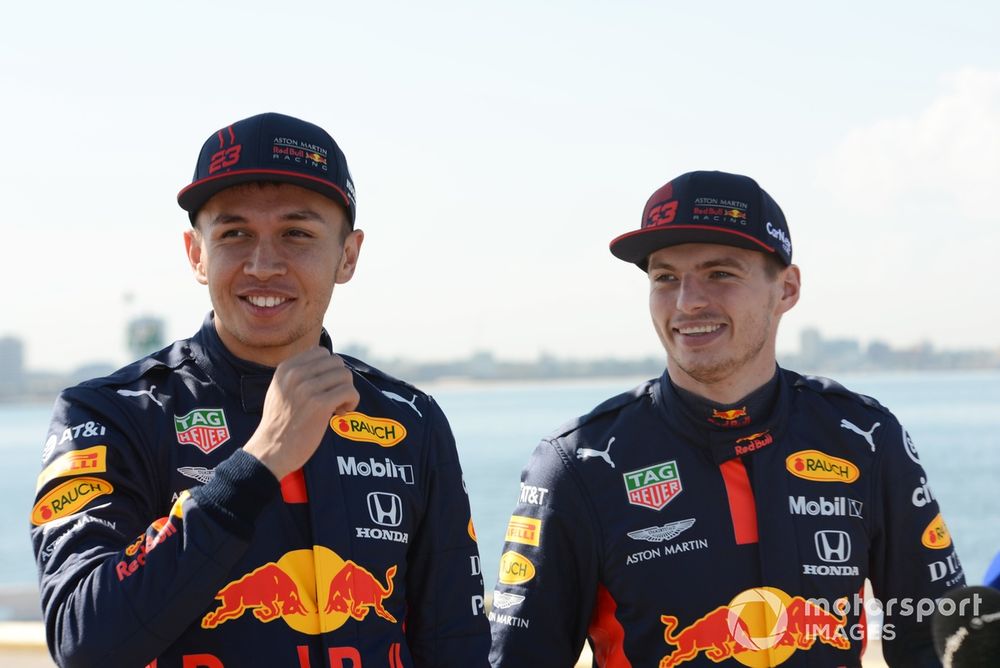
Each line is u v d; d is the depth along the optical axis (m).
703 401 2.44
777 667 2.30
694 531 2.39
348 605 1.91
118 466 1.88
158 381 2.01
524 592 2.43
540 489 2.49
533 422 67.75
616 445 2.50
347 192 2.03
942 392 94.62
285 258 1.94
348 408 1.81
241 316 1.95
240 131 1.97
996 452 33.34
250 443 1.74
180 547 1.65
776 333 2.54
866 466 2.49
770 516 2.39
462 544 2.16
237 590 1.85
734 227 2.38
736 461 2.45
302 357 1.78
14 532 26.11
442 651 2.09
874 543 2.50
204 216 1.97
